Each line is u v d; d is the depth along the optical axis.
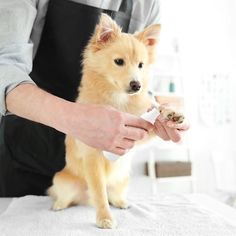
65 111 0.68
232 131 2.81
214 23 2.76
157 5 1.29
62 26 1.14
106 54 1.00
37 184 1.23
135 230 0.80
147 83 1.06
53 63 1.18
